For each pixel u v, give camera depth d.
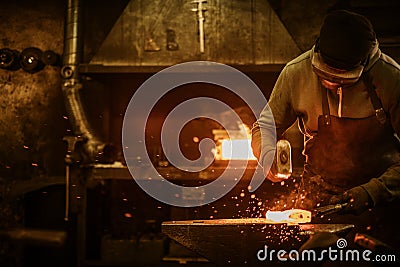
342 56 2.34
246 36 4.12
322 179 2.94
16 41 4.66
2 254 4.35
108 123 4.66
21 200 4.39
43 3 4.66
